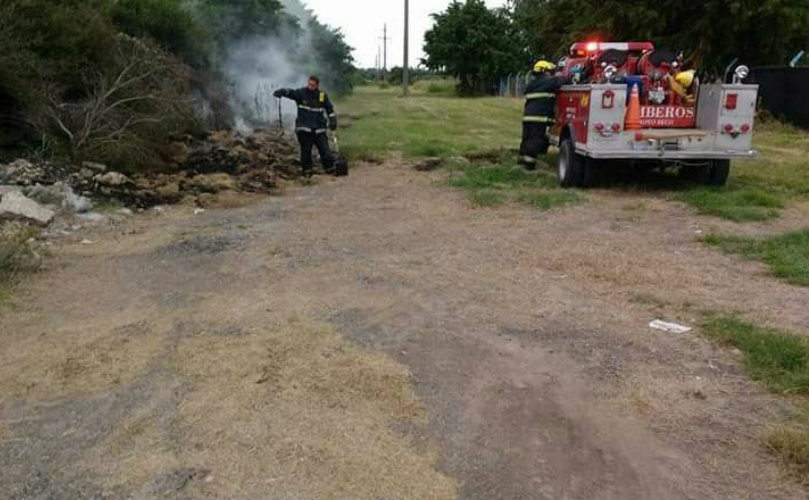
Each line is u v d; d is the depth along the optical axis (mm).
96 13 11117
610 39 21078
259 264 5969
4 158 9133
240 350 4148
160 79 11641
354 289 5285
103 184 8844
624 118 8883
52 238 6824
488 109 27922
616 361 4020
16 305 4965
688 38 20266
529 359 4051
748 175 10680
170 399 3578
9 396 3652
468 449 3123
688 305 4938
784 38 20234
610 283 5445
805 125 17547
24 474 2969
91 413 3463
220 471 2949
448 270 5793
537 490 2834
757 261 6055
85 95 10820
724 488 2848
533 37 26922
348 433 3238
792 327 4480
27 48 9750
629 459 3053
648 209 8305
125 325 4586
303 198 9109
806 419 3338
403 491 2816
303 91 10719
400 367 3918
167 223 7613
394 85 68625
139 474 2943
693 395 3607
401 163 12164
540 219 7797
